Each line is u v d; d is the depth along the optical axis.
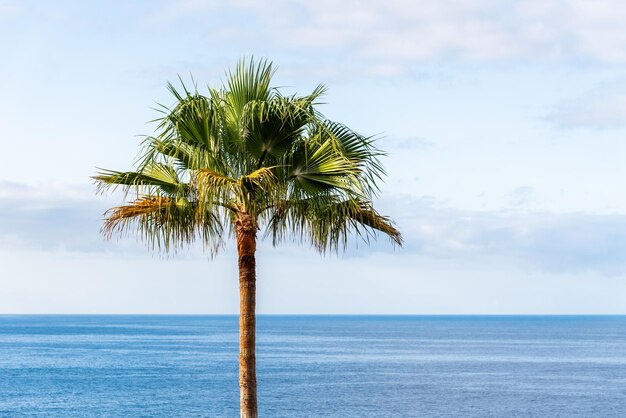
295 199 12.70
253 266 12.51
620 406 68.06
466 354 136.88
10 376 87.88
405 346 164.50
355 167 12.27
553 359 125.81
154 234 12.70
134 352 131.38
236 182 11.79
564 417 61.09
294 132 12.31
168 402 66.06
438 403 68.31
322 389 78.19
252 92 12.63
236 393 72.62
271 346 162.12
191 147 12.47
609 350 152.62
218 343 165.25
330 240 13.12
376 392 76.06
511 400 71.31
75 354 125.19
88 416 57.84
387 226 13.35
